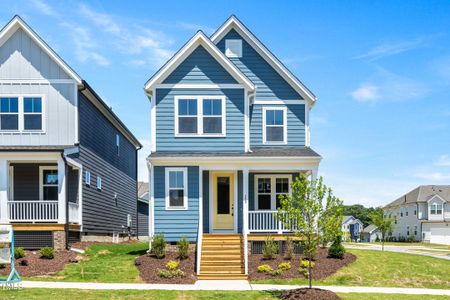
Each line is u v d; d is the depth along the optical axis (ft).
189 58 66.54
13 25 69.26
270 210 65.26
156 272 52.49
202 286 47.52
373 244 145.18
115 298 40.37
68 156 66.03
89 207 78.02
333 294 42.75
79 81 70.08
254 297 41.88
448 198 203.21
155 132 65.46
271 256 58.59
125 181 110.22
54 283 46.68
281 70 71.15
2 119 69.51
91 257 61.21
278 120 71.10
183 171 63.21
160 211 62.64
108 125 92.58
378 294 45.06
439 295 45.60
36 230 62.64
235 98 66.39
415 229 207.31
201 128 65.67
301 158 62.28
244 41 72.38
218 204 66.18
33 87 70.03
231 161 62.44
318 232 44.39
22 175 72.59
